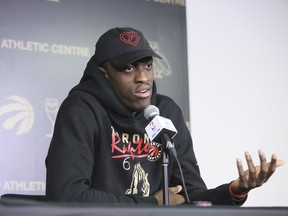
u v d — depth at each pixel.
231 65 6.07
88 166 3.21
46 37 5.16
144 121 3.48
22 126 4.99
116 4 5.46
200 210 1.98
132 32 3.47
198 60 5.96
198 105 5.87
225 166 5.86
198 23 6.03
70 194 3.04
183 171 3.67
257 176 3.03
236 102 6.02
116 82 3.41
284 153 6.11
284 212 2.07
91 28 5.32
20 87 5.03
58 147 3.21
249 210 2.03
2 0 5.08
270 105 6.15
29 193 4.93
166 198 2.85
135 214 1.90
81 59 5.25
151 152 3.47
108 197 3.08
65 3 5.27
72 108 3.33
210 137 5.86
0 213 1.79
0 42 5.02
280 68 6.27
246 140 5.98
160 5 5.65
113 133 3.39
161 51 5.58
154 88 3.61
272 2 6.37
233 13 6.19
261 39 6.25
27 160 4.96
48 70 5.12
